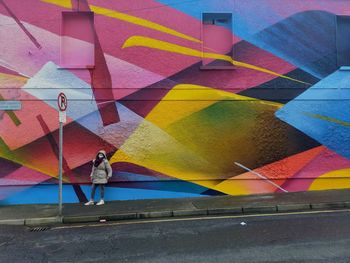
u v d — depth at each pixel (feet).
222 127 40.16
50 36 39.65
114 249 23.07
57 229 29.01
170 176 39.55
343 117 41.39
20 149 38.83
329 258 20.07
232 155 40.14
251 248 22.27
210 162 39.96
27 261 21.35
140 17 40.34
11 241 25.66
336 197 36.86
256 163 40.27
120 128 39.50
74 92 39.42
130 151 39.45
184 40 40.45
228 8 41.06
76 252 22.75
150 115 39.70
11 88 38.96
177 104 39.99
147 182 39.45
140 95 39.75
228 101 40.37
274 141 40.50
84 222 31.65
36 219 31.40
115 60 39.81
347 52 42.24
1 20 39.40
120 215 32.35
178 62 40.24
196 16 40.70
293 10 41.70
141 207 35.04
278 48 41.24
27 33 39.47
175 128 39.81
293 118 40.86
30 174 38.78
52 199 38.78
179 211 32.99
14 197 38.50
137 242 24.40
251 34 41.09
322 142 41.01
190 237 25.20
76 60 40.24
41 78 39.27
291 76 41.14
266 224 28.12
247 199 37.14
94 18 40.01
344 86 41.63
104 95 39.52
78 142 39.19
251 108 40.50
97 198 38.99
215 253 21.57
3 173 38.55
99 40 39.86
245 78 40.65
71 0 39.93
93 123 39.34
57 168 38.99
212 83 40.34
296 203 34.55
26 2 39.68
